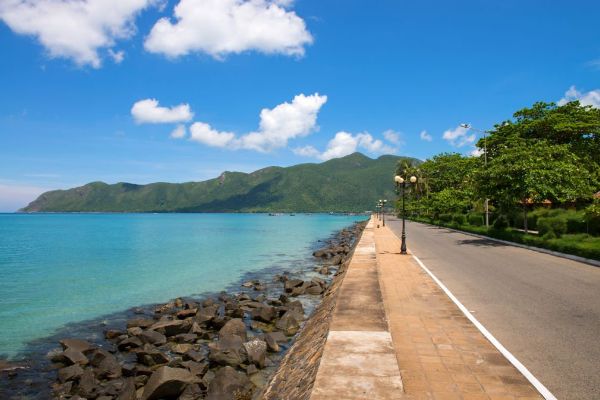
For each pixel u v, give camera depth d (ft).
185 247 148.87
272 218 599.57
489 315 28.76
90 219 554.05
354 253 66.49
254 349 33.45
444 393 16.35
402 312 29.68
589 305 31.71
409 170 241.76
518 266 53.93
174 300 59.47
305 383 20.10
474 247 82.17
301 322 46.93
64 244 160.56
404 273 48.06
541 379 17.75
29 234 228.22
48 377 33.22
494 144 140.87
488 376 18.06
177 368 29.25
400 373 16.84
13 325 48.11
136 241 177.58
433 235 119.34
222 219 554.46
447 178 222.89
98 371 32.78
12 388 31.12
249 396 26.81
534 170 83.97
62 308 56.70
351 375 15.80
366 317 24.58
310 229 288.51
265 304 57.21
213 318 46.19
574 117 126.62
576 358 20.26
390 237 110.83
